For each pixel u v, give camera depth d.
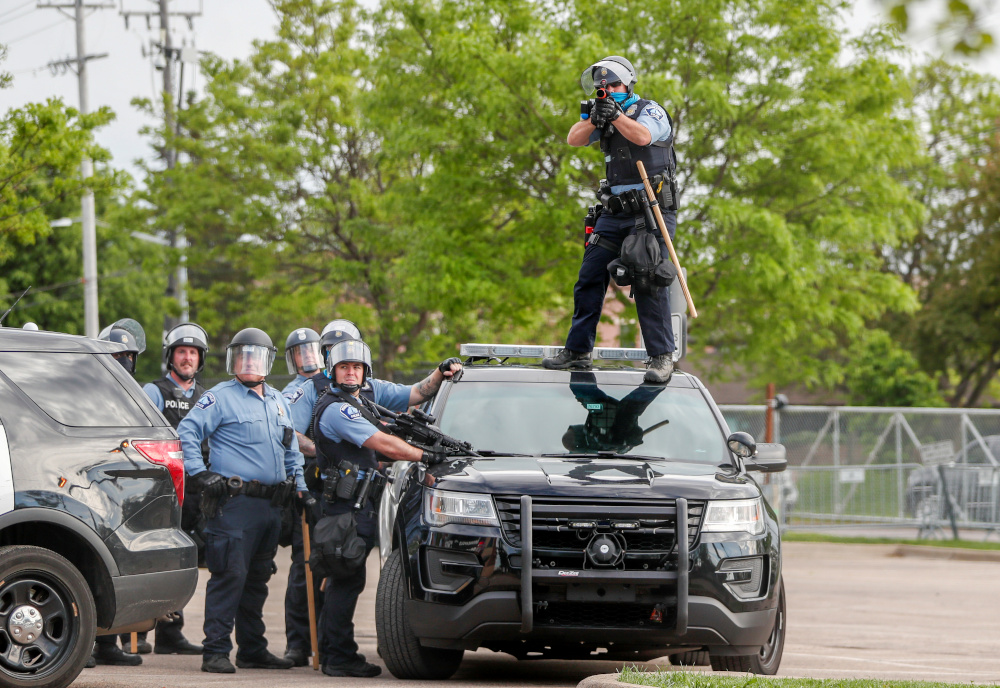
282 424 18.56
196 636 23.27
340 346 16.75
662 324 17.62
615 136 17.44
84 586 12.55
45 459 12.67
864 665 19.36
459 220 49.44
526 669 18.11
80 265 109.00
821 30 46.59
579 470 14.97
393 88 49.31
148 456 13.48
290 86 68.75
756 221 44.69
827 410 47.25
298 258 69.75
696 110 47.12
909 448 47.31
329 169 66.00
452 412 17.00
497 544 14.13
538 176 48.41
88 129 38.94
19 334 13.31
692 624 14.19
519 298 48.59
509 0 47.44
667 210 17.42
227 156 68.12
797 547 44.44
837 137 46.03
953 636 23.84
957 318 84.88
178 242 81.50
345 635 16.98
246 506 17.94
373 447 16.12
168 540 13.47
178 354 20.62
